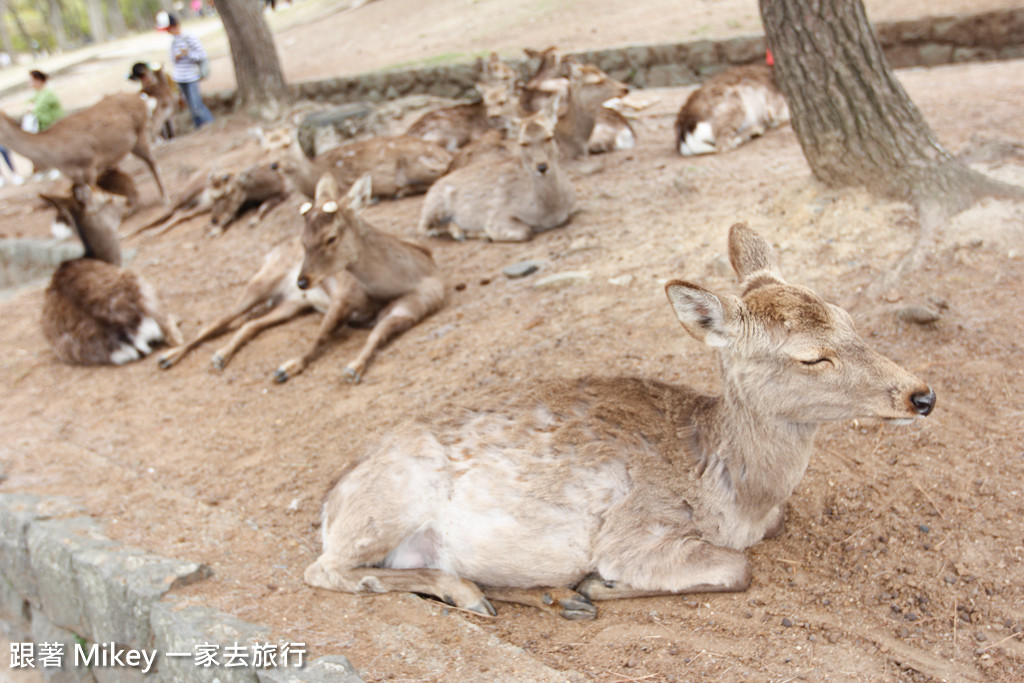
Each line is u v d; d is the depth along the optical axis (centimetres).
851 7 570
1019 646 294
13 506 485
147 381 671
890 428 407
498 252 748
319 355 640
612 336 533
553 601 347
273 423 559
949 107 863
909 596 325
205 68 1734
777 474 330
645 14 1625
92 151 1159
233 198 1042
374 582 365
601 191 839
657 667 304
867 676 286
